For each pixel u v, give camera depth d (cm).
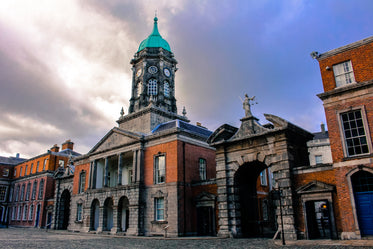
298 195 2123
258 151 2417
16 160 7138
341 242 1700
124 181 3825
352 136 1911
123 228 3691
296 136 2408
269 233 2869
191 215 2930
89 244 2116
